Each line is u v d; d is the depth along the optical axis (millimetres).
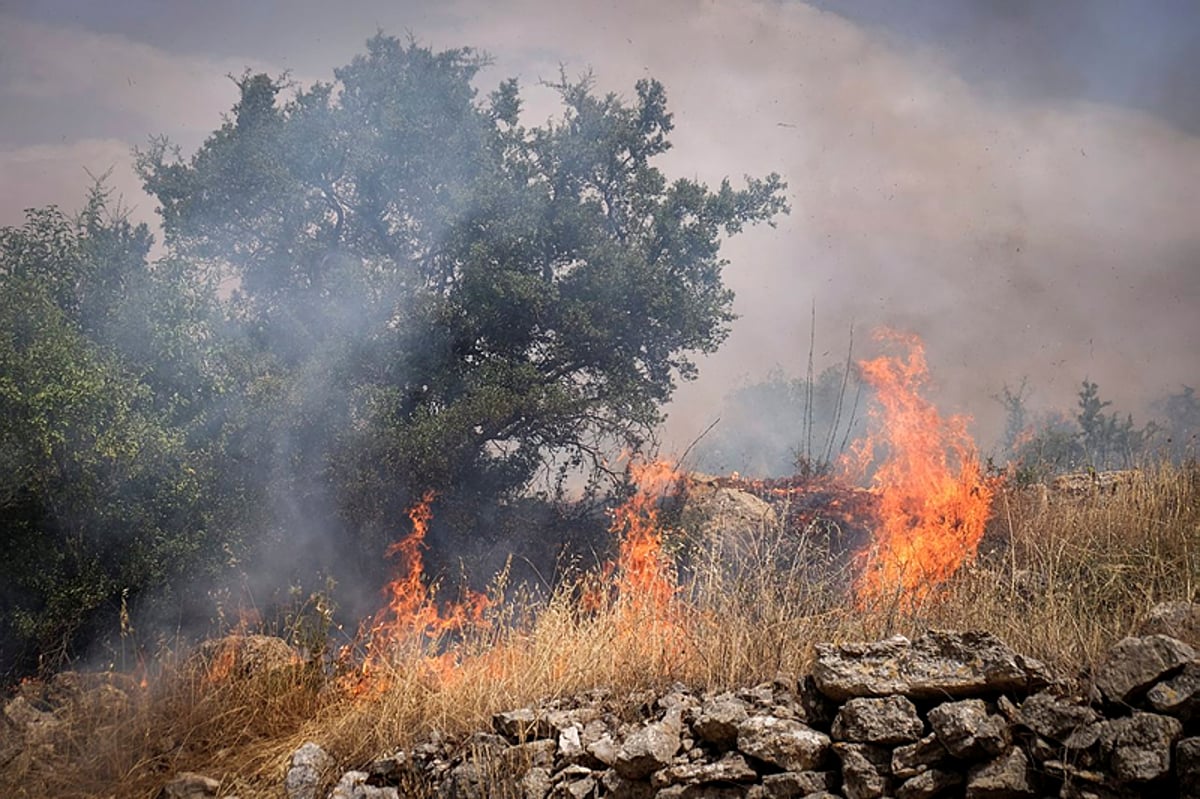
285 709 7543
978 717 4566
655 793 5273
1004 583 6902
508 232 15078
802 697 5320
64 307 11633
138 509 10375
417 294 14711
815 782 4875
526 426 15023
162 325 11281
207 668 8102
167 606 10609
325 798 6293
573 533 14461
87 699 7508
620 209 16516
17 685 9328
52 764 6969
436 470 13836
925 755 4660
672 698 5969
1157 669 4355
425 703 6723
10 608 9906
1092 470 10102
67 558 10016
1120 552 7559
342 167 15508
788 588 6863
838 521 10820
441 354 14938
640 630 6855
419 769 6156
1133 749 4199
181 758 7086
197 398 11602
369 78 15695
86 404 9867
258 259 15383
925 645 5047
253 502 11727
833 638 6277
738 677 6105
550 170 16266
